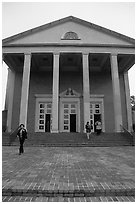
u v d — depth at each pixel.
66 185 4.61
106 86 23.89
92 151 10.89
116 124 17.50
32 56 20.72
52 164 7.19
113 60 18.94
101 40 19.52
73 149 11.82
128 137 14.81
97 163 7.42
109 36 19.67
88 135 14.64
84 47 19.16
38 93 23.45
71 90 23.34
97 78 24.16
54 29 19.80
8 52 18.98
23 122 17.34
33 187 4.44
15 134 15.50
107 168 6.54
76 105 23.03
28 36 19.42
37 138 14.83
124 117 23.05
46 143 13.64
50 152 10.47
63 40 19.42
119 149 11.79
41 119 22.78
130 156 9.13
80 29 19.88
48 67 24.14
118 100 18.05
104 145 13.32
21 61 22.84
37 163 7.37
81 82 23.77
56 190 4.27
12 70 23.48
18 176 5.44
